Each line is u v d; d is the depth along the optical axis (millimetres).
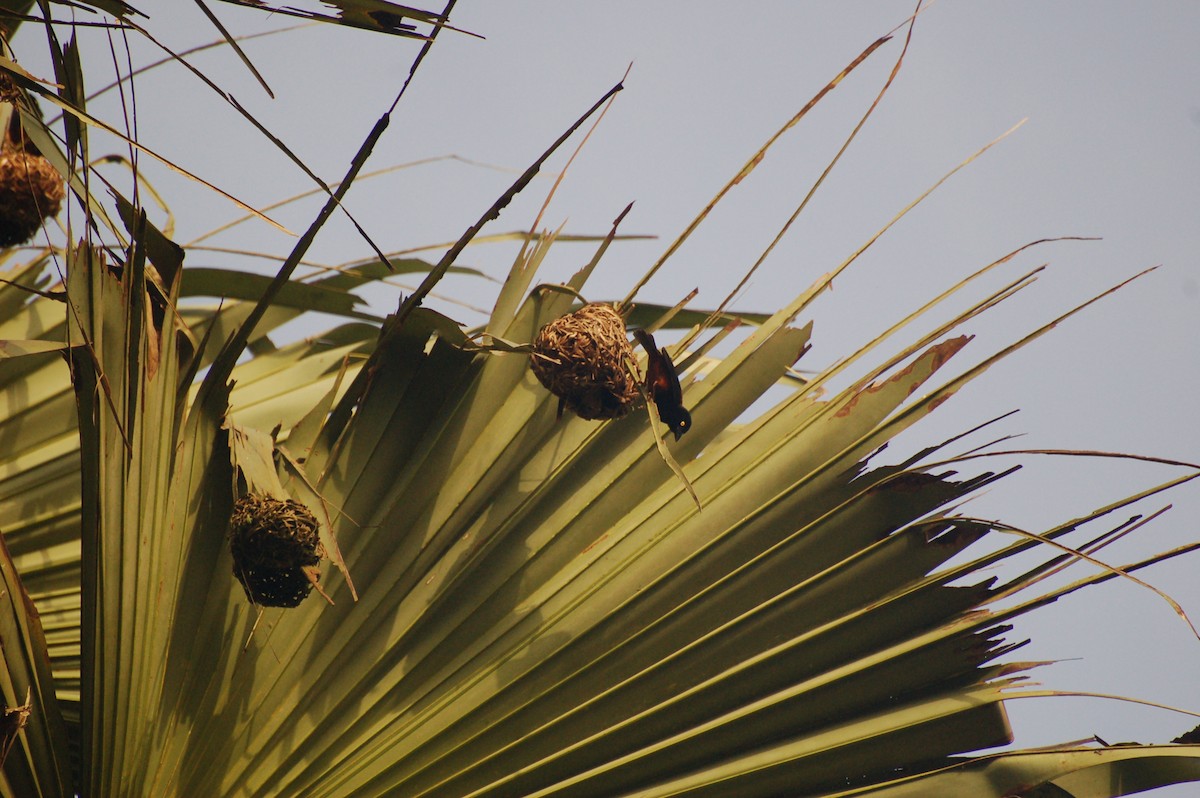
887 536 4160
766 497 4184
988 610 4121
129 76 3852
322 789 4082
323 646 4137
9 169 4238
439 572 4176
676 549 4172
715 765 4109
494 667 4137
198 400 4113
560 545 4195
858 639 4137
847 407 4203
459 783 4098
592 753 4109
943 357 4188
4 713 3920
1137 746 4086
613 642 4145
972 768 4098
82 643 3959
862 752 4105
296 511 4004
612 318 4113
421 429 4219
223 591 4129
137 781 4055
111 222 4051
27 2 4199
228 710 4098
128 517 3977
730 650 4137
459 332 4180
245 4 3654
